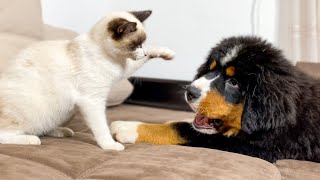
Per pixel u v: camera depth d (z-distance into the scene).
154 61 2.56
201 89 1.22
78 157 1.00
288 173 1.15
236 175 0.92
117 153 1.09
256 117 1.14
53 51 1.21
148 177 0.86
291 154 1.23
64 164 0.95
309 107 1.23
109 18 1.22
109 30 1.17
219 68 1.26
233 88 1.20
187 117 1.85
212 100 1.20
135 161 0.98
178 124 1.35
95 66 1.18
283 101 1.13
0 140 1.14
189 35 2.48
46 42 1.27
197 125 1.28
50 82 1.17
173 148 1.15
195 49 2.47
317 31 2.10
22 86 1.15
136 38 1.21
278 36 2.27
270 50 1.24
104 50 1.19
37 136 1.23
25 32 1.63
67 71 1.18
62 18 2.38
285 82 1.16
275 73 1.17
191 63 2.49
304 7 2.13
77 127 1.49
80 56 1.19
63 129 1.33
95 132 1.19
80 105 1.19
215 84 1.22
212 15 2.40
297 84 1.22
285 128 1.18
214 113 1.20
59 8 2.35
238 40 1.31
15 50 1.50
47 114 1.19
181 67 2.52
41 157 0.99
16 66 1.20
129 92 2.06
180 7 2.48
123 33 1.17
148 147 1.20
